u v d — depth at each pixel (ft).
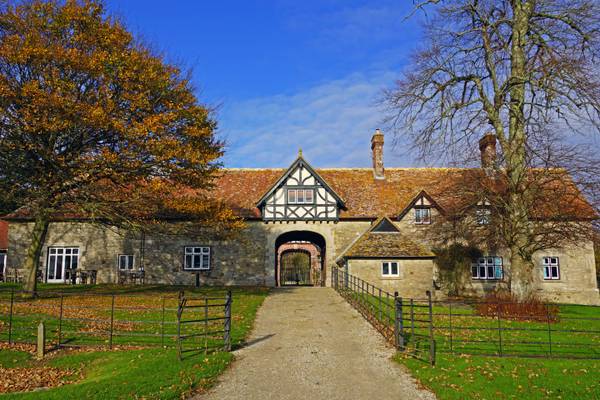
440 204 94.38
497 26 66.03
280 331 49.29
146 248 94.53
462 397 29.43
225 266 93.91
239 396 30.09
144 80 60.64
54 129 54.85
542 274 95.30
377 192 101.76
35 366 36.06
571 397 29.43
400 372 35.37
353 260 80.79
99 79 59.36
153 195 65.00
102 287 83.61
